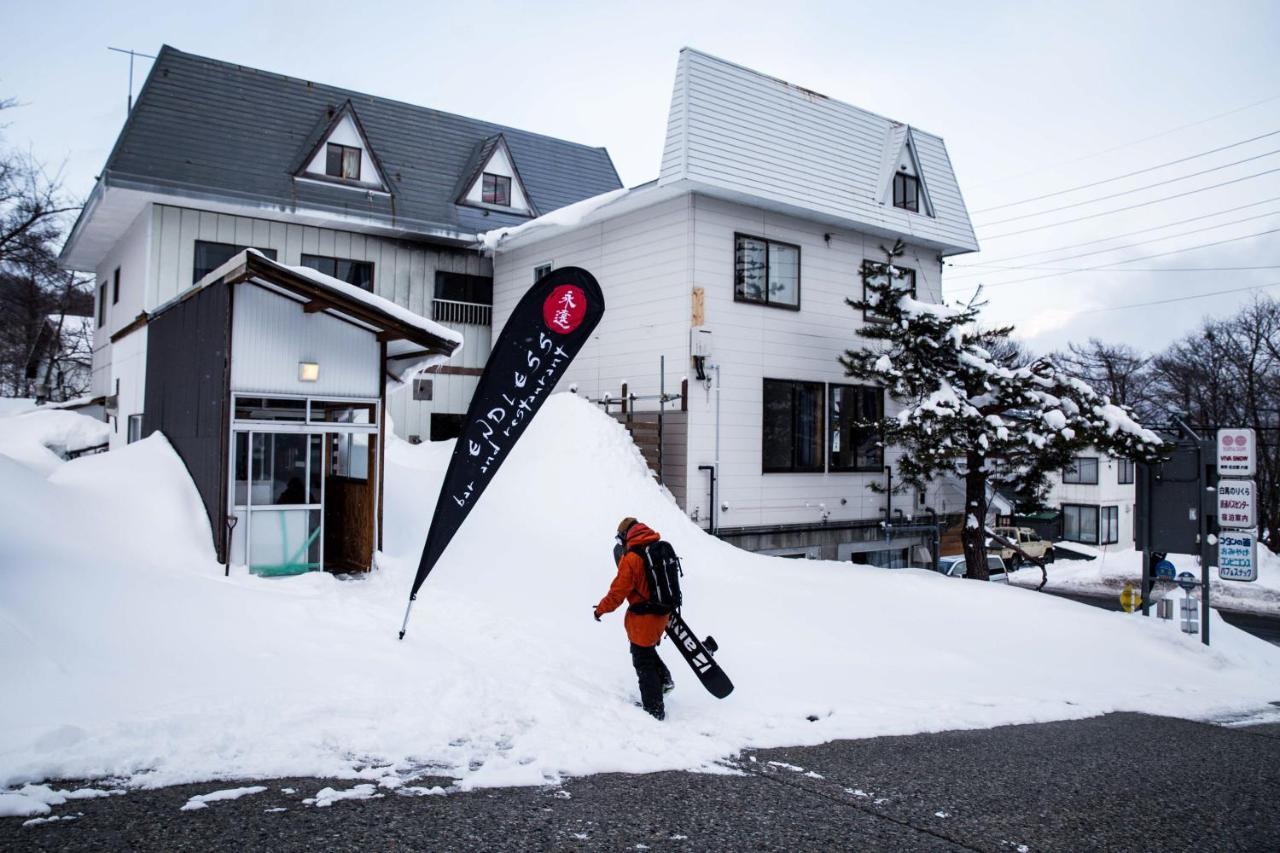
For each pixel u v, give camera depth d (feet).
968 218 63.10
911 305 44.42
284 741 15.72
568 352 23.72
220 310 30.30
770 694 22.71
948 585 38.32
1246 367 110.01
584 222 53.52
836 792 15.42
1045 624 34.12
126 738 14.94
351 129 59.26
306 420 31.17
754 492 49.93
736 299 49.42
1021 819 14.49
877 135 57.82
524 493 41.93
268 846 11.46
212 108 56.65
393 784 14.30
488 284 64.85
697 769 16.34
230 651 20.17
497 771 15.21
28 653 17.16
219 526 29.30
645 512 41.37
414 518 37.32
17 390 111.45
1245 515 34.09
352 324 32.24
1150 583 39.19
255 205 53.11
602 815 13.44
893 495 58.23
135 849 11.16
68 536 25.80
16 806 12.19
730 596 33.32
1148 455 38.14
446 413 61.46
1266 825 14.90
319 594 27.07
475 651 23.20
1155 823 14.71
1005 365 49.57
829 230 54.85
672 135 46.83
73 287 110.73
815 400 54.03
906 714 22.02
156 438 37.11
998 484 45.88
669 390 48.21
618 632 27.20
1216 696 28.58
